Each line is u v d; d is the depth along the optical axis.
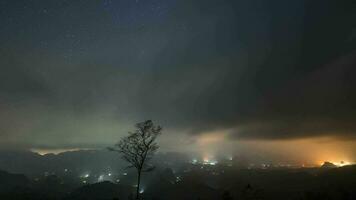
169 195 85.06
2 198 82.56
